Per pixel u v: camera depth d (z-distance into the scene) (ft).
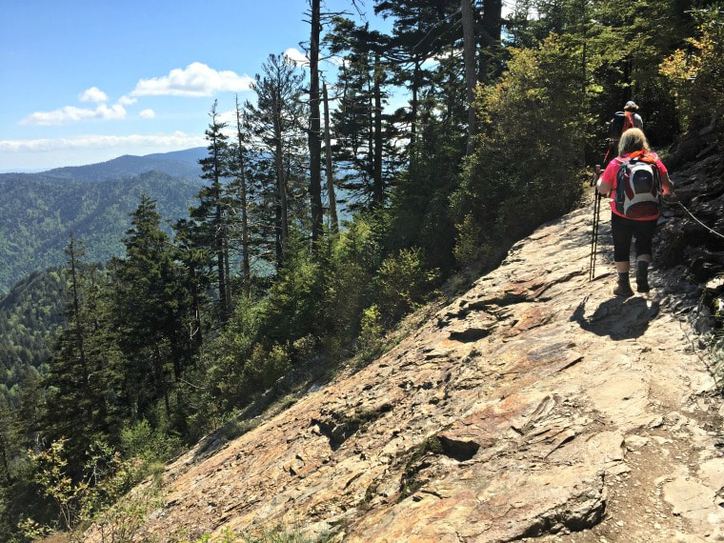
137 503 23.24
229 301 126.72
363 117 101.50
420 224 45.44
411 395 18.60
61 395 109.50
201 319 131.44
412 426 16.11
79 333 114.01
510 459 10.53
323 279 50.57
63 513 23.81
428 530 9.17
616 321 14.83
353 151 105.50
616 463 9.30
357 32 78.02
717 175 18.01
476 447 11.64
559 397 12.04
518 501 9.08
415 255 40.42
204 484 26.63
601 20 37.88
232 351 61.21
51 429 103.81
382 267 43.37
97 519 22.67
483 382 15.24
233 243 128.16
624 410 10.81
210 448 37.81
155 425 82.43
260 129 105.81
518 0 59.72
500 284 22.15
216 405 56.03
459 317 21.98
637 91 35.37
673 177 20.66
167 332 124.26
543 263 22.31
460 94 71.26
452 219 39.99
